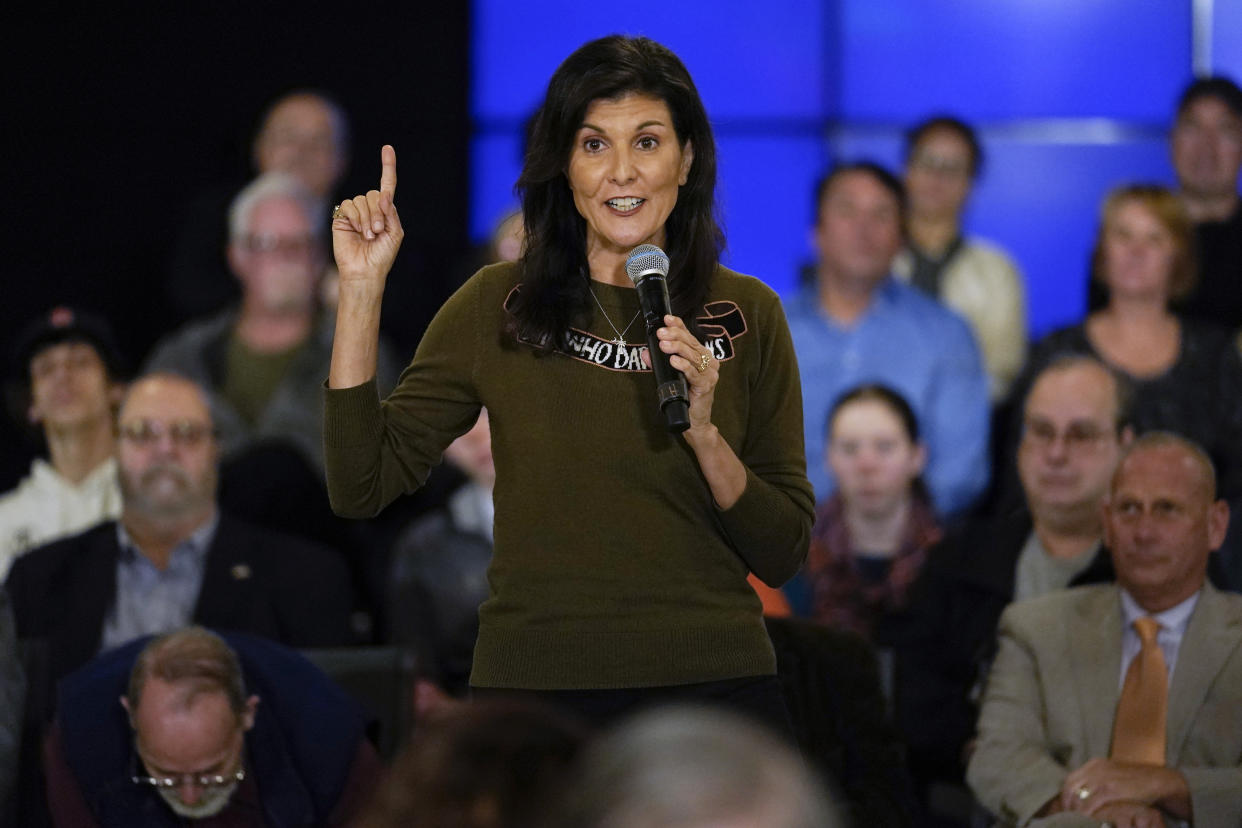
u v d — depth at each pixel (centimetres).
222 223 1973
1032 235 2105
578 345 780
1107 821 1147
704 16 2108
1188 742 1202
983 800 1241
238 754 1081
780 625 1209
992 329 1997
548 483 771
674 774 351
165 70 2127
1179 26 2094
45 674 1259
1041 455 1427
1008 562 1432
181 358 1894
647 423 770
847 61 2109
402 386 808
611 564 767
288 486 1744
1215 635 1218
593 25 2119
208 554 1498
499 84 2136
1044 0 2095
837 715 1183
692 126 795
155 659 1073
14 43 2109
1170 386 1798
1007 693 1271
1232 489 1688
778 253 2112
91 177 2114
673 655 763
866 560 1706
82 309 2095
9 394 1770
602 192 769
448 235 2131
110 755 1088
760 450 806
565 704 763
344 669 1254
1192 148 1989
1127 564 1232
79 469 1755
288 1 2131
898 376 1884
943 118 1997
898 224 1898
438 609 1614
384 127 2134
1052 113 2102
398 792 413
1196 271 1842
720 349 791
